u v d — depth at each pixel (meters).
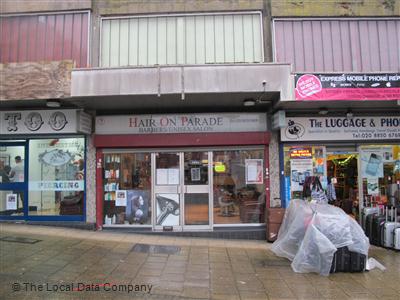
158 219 9.75
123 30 9.92
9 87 8.83
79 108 9.62
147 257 7.37
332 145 9.94
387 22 9.92
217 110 9.80
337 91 8.66
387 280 6.45
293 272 6.78
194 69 8.54
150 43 9.85
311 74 8.68
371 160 10.02
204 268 6.84
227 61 9.75
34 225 9.80
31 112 9.71
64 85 8.71
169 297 5.38
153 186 9.79
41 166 10.05
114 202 9.90
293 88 8.60
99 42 9.82
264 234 9.48
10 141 10.10
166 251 7.89
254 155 9.85
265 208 9.71
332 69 9.72
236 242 9.13
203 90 8.49
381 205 9.95
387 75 8.77
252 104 9.36
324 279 6.46
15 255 7.06
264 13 9.82
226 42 9.80
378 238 8.94
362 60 9.77
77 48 9.79
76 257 7.11
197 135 9.56
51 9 9.87
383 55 9.82
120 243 8.39
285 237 7.86
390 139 9.88
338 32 9.83
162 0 9.87
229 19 9.86
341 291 5.86
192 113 9.71
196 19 9.87
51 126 9.65
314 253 6.80
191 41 9.82
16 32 9.97
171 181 9.80
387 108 9.83
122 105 9.51
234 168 9.84
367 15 9.83
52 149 10.03
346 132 9.78
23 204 10.01
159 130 9.73
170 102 9.30
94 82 8.56
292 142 9.78
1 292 5.30
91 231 9.53
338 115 9.79
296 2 9.74
